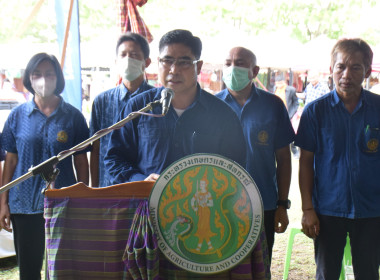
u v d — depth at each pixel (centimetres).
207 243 194
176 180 194
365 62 261
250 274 195
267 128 295
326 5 1432
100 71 1232
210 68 1141
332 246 271
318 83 1077
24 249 288
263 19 1466
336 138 267
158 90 237
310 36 1518
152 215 192
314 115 274
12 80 809
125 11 453
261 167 293
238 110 305
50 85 286
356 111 265
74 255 198
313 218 273
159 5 1433
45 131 290
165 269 199
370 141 263
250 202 194
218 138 227
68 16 414
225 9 1454
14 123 295
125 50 323
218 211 194
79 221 197
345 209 264
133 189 198
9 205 292
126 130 234
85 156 313
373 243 265
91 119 332
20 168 290
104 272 197
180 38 219
